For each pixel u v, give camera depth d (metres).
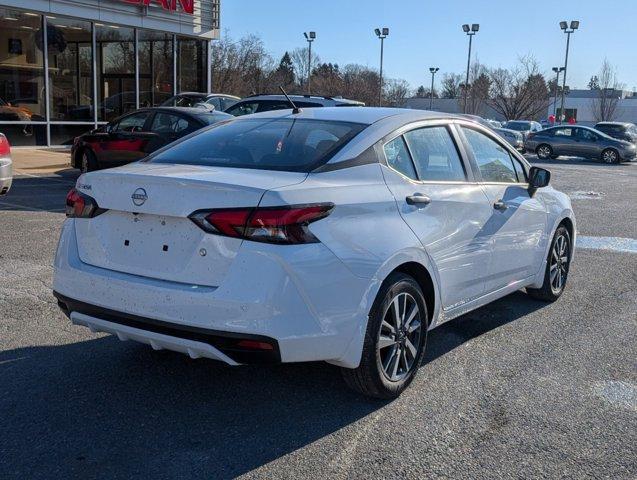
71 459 3.35
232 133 4.57
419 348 4.28
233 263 3.40
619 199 14.69
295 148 4.13
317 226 3.54
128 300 3.63
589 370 4.69
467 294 4.82
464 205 4.66
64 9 18.69
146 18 20.88
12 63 18.11
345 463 3.38
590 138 28.70
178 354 4.76
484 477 3.29
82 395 4.07
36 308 5.62
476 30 53.50
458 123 5.09
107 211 3.86
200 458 3.40
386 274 3.85
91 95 20.09
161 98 22.17
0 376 4.30
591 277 7.37
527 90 63.06
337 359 3.69
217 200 3.46
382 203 3.96
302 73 80.56
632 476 3.33
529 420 3.90
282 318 3.38
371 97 64.69
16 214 9.70
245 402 4.04
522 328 5.57
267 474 3.27
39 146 18.98
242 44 51.03
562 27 53.81
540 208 5.78
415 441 3.62
